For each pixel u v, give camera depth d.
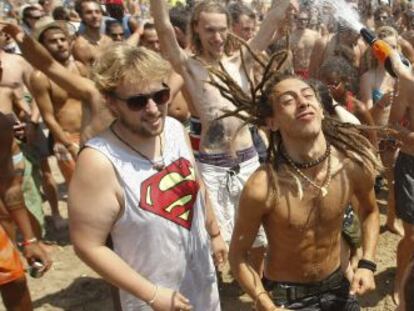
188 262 2.24
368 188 2.49
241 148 3.59
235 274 2.43
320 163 2.35
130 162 2.07
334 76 3.82
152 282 2.16
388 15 7.14
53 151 5.16
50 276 4.41
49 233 5.22
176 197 2.16
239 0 5.40
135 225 2.08
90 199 2.01
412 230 3.48
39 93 4.69
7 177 2.85
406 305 1.45
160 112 2.06
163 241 2.12
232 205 3.62
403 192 3.47
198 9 3.51
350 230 2.75
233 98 2.55
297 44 5.84
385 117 4.30
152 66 1.99
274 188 2.33
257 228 2.43
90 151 2.03
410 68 3.24
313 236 2.41
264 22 3.61
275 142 2.39
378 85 4.83
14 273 2.72
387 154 4.36
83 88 3.12
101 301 4.05
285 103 2.22
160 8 3.41
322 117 2.33
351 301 2.62
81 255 2.04
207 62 3.53
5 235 2.72
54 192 5.29
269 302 2.32
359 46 5.55
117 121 2.12
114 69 1.99
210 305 2.38
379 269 4.34
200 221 2.30
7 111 4.70
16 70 4.88
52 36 4.63
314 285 2.52
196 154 3.68
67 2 9.30
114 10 7.50
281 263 2.52
